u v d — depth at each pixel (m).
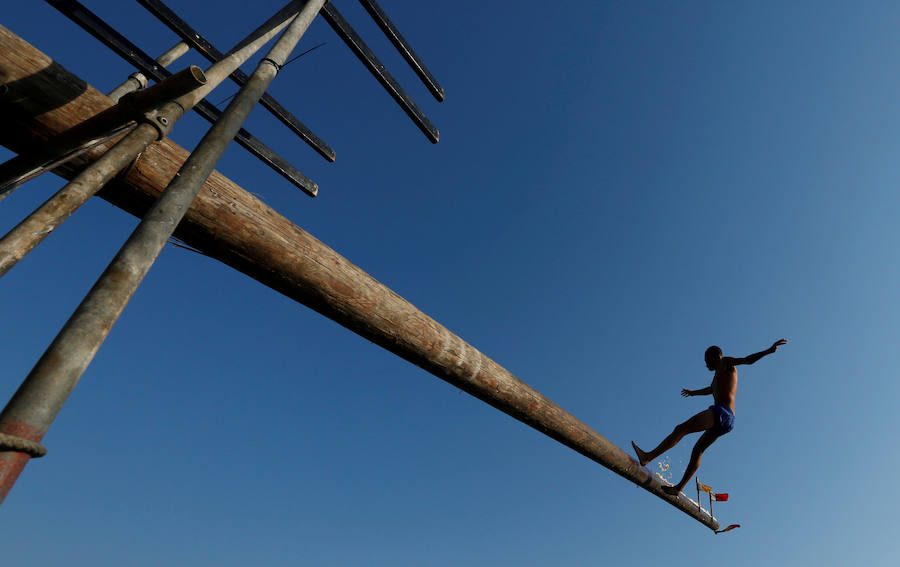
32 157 2.09
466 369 3.71
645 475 6.14
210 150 1.92
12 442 1.10
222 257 2.62
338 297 2.90
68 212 1.67
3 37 2.06
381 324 3.12
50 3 2.79
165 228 1.64
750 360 5.77
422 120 4.35
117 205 2.45
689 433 5.96
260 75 2.42
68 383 1.28
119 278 1.47
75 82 2.24
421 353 3.39
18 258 1.52
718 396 5.96
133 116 1.95
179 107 2.11
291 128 4.07
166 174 2.36
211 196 2.43
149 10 3.13
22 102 2.05
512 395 4.20
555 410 4.78
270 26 2.95
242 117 2.15
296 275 2.74
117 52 3.13
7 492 1.12
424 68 4.26
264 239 2.59
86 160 2.26
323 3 3.14
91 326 1.35
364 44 3.79
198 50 3.45
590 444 5.27
